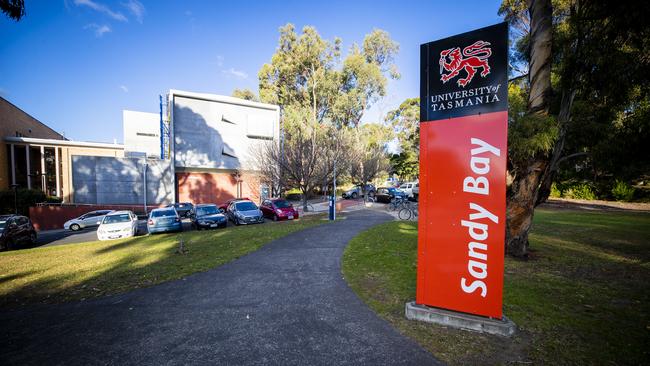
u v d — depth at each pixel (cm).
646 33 627
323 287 532
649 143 963
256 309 442
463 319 370
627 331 352
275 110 3177
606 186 2397
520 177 723
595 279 551
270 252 817
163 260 778
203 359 312
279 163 2150
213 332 373
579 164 2214
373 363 298
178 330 381
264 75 4184
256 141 3048
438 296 399
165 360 313
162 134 2836
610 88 733
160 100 2823
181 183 2786
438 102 409
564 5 1048
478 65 379
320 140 2703
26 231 1365
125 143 3794
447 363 295
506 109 361
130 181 2611
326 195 3862
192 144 2797
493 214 367
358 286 533
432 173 409
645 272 593
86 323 408
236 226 1566
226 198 2945
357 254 768
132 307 462
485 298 370
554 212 1741
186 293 519
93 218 2147
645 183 2366
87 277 635
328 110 4344
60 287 570
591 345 322
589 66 726
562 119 796
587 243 871
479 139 377
